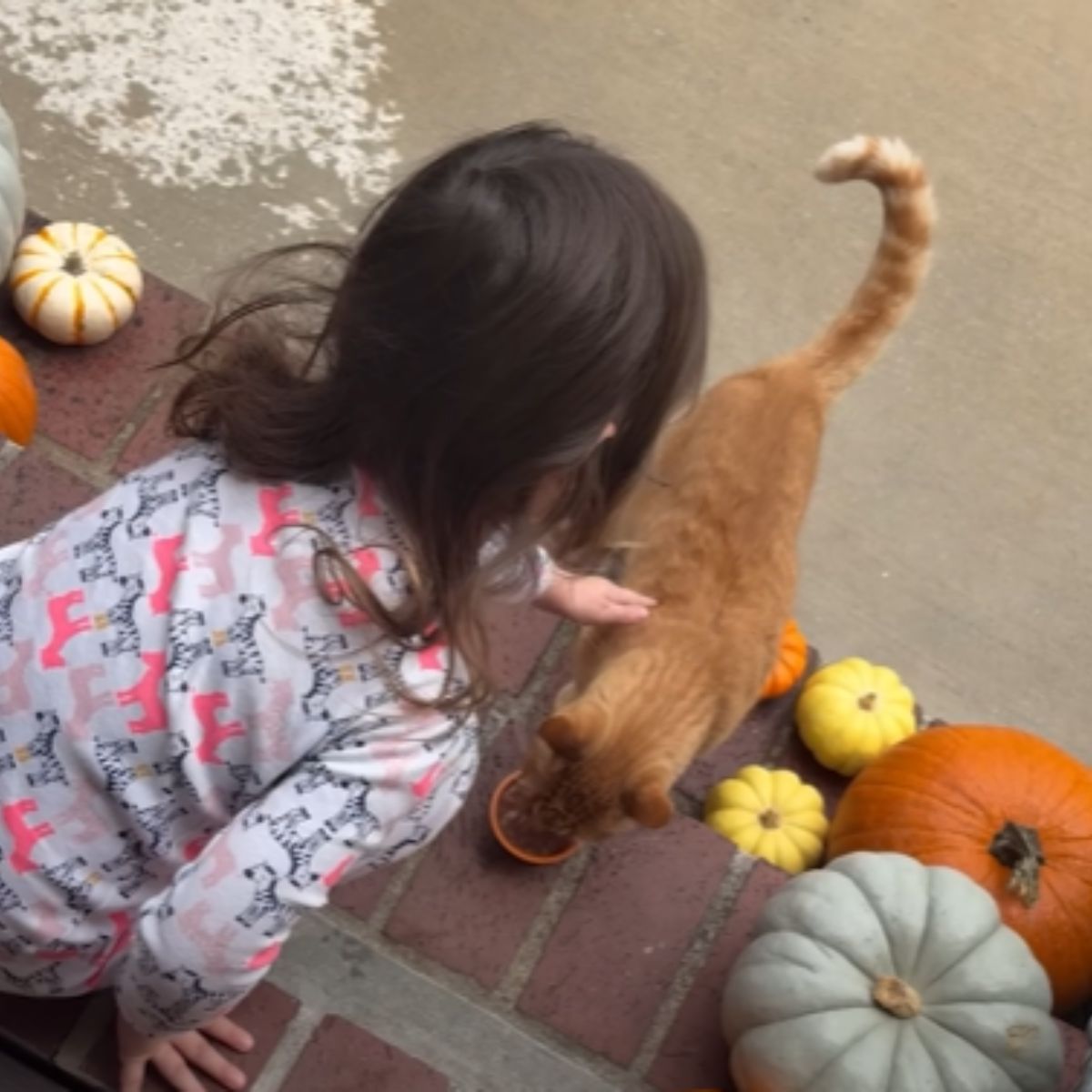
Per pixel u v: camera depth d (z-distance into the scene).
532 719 2.18
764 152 3.51
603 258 1.14
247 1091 1.75
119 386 2.38
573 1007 1.87
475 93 3.49
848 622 3.11
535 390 1.15
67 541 1.37
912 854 2.23
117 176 3.29
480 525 1.23
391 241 1.17
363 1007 1.81
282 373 1.31
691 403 1.39
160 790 1.37
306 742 1.30
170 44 3.41
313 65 3.45
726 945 1.93
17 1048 1.73
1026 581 3.21
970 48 3.69
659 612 2.28
